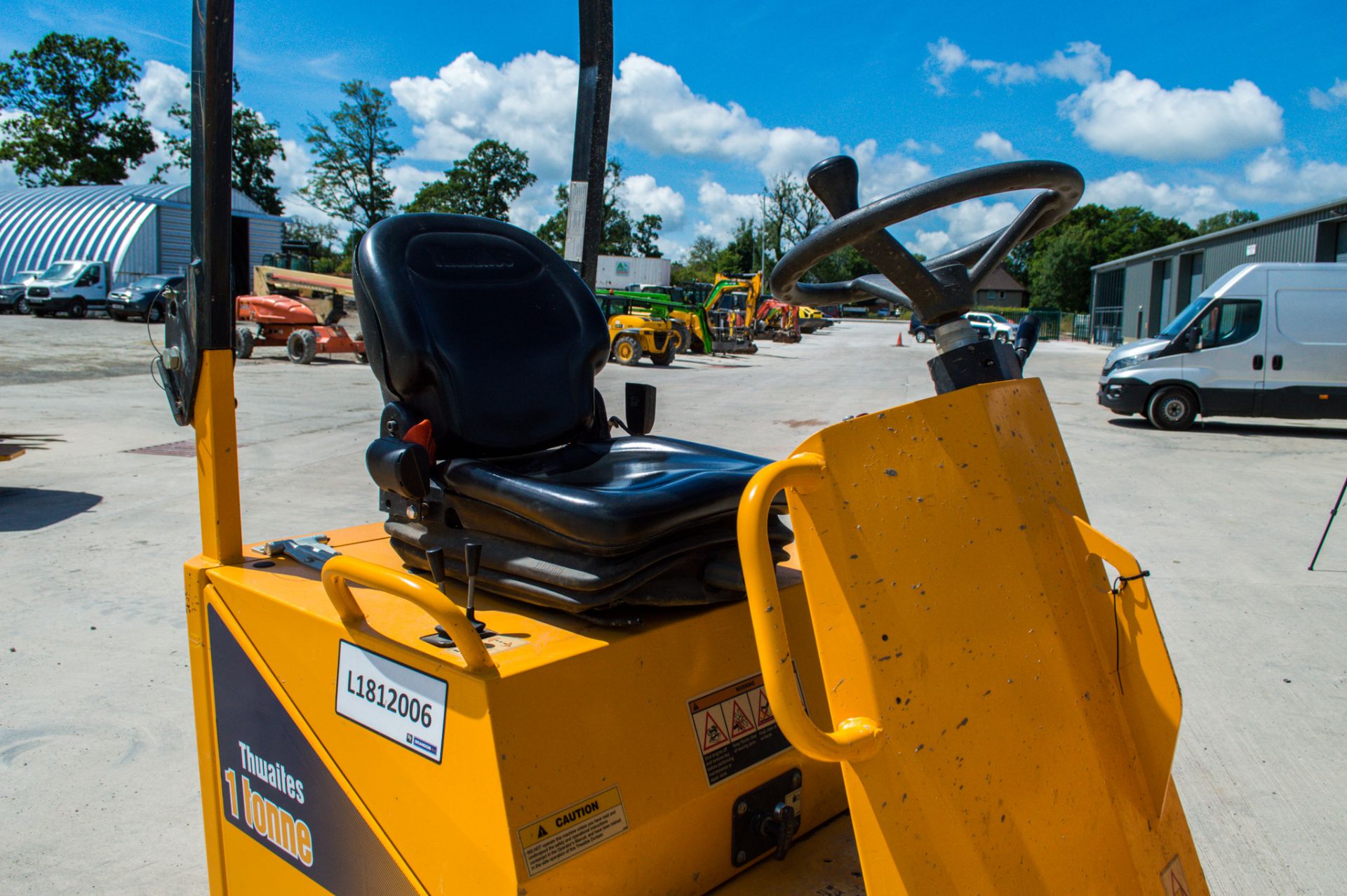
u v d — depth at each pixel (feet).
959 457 4.12
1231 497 26.76
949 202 4.09
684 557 4.99
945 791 3.71
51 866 8.63
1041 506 4.46
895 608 3.72
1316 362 39.52
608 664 4.53
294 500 22.72
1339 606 16.92
